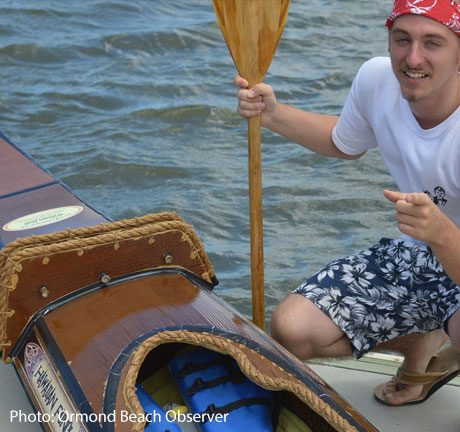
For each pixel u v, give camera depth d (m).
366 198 5.07
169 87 7.02
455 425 2.39
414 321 2.25
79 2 9.14
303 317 2.20
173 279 2.19
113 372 1.78
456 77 2.01
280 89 7.10
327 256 4.38
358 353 2.25
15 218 2.60
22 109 6.51
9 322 2.06
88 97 6.77
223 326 1.94
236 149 5.91
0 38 7.94
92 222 2.55
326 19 9.28
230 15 2.30
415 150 2.16
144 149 5.84
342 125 2.47
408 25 1.95
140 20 8.73
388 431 2.36
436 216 1.79
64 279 2.09
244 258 4.37
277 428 1.92
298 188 5.19
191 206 4.95
